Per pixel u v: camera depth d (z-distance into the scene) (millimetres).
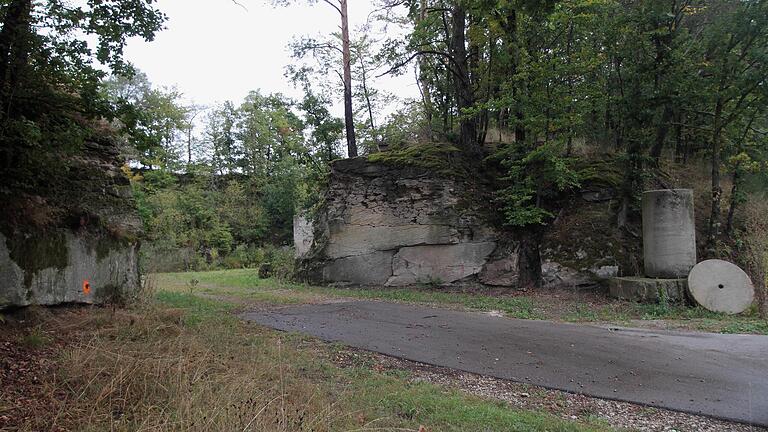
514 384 6395
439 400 5488
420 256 17422
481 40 17953
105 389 4715
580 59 15781
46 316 8266
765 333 9445
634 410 5484
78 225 9547
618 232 15508
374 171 18641
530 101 15367
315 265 19203
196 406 4219
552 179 15594
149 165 42000
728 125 15969
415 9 19359
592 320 11039
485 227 16984
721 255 14977
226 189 44031
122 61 8680
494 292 15781
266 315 11234
